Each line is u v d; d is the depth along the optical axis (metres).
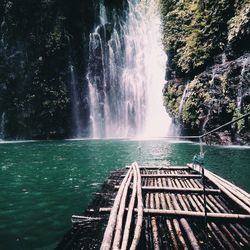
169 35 34.91
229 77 25.89
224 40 28.42
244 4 26.09
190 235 5.47
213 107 26.91
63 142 34.34
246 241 5.39
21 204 9.18
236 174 12.76
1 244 6.21
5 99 39.88
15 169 15.59
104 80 46.09
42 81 41.72
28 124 40.94
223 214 6.09
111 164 16.67
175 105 33.03
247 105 24.31
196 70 30.97
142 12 49.72
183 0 33.97
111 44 47.72
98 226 6.46
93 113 44.75
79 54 44.78
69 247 5.41
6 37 40.09
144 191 8.75
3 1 40.12
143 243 5.40
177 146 25.41
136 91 47.47
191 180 10.38
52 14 42.47
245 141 24.73
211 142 27.17
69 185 11.68
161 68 46.22
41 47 41.75
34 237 6.55
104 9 48.22
